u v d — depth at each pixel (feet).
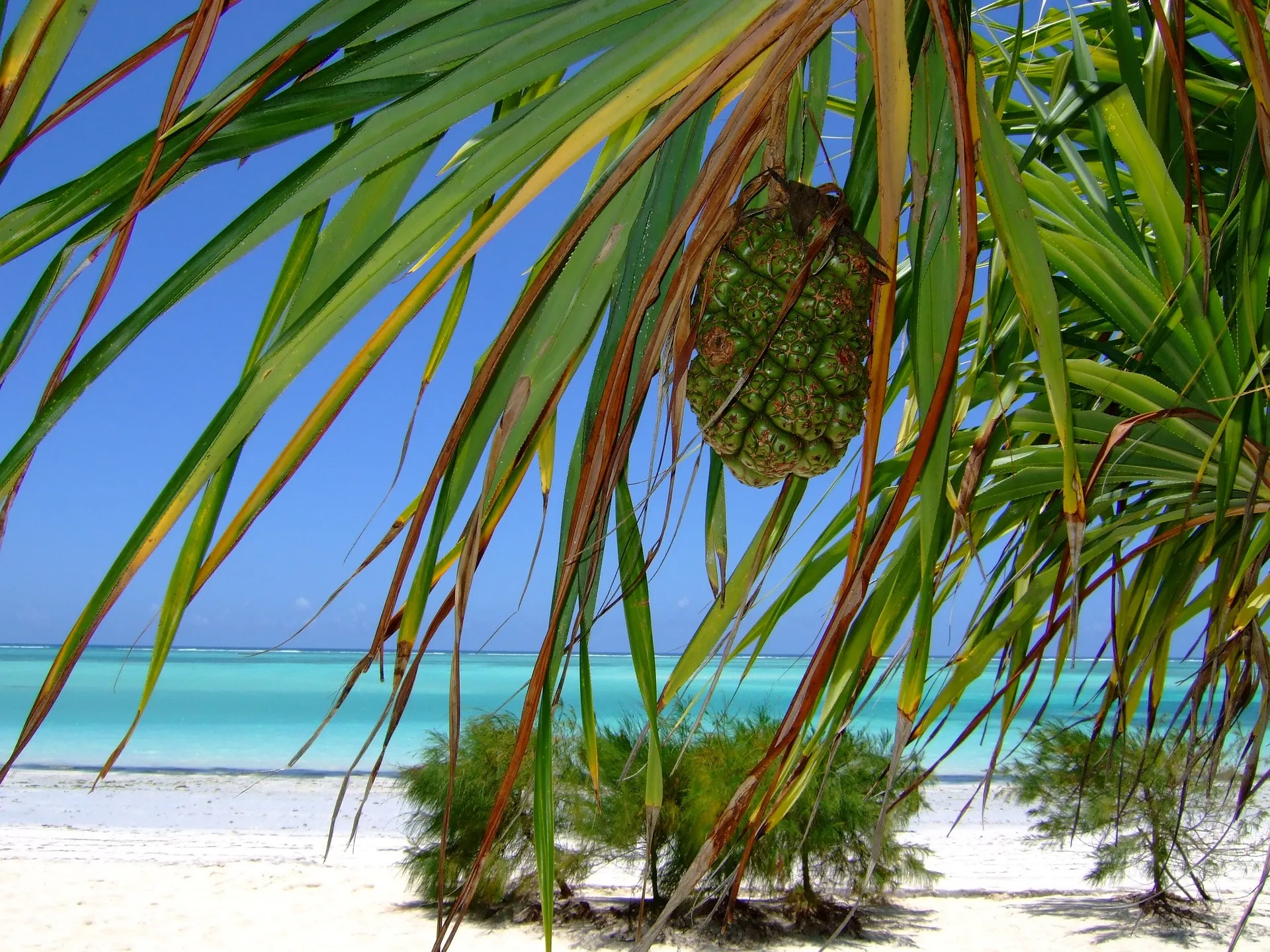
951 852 44.75
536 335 3.52
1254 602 5.94
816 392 3.40
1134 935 30.30
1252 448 5.37
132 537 2.64
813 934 29.94
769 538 4.63
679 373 3.21
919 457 2.78
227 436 2.81
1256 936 29.86
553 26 2.94
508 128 2.91
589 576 3.69
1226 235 5.53
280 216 2.75
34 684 188.24
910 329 3.50
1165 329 5.40
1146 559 6.75
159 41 2.48
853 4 2.83
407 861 33.19
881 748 32.65
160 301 2.54
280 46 2.59
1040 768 34.58
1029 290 3.43
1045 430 5.66
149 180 2.34
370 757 83.92
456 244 2.99
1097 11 6.72
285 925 30.58
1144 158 5.24
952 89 2.77
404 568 2.81
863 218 4.16
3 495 2.29
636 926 30.32
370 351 3.00
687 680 4.80
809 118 3.65
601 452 3.05
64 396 2.37
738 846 28.07
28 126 2.34
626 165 2.84
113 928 29.99
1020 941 29.99
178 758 81.15
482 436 3.52
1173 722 6.36
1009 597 6.64
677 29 2.84
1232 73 6.37
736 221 3.42
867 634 5.16
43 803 55.77
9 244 2.40
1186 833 31.96
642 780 30.37
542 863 3.44
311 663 320.91
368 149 2.84
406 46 2.94
